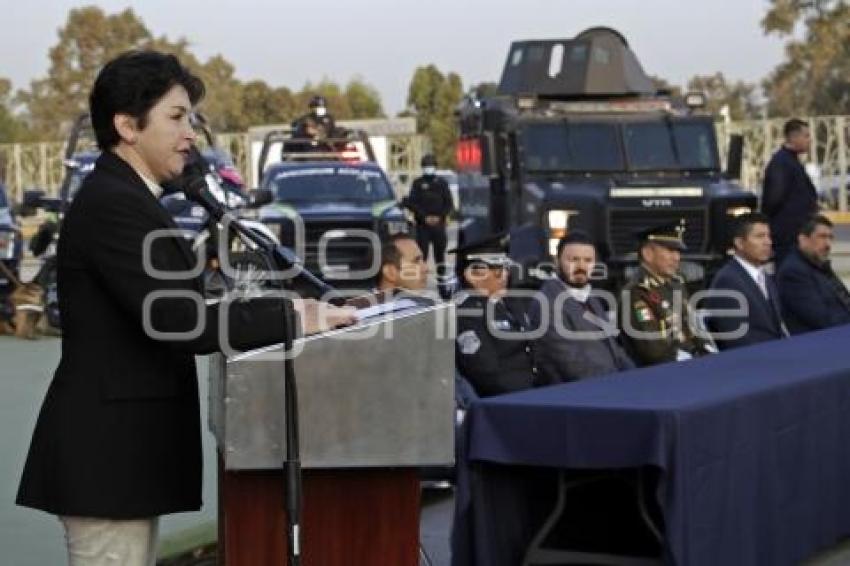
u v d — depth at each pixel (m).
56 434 6.12
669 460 8.29
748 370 10.45
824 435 10.32
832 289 15.40
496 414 8.72
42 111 87.69
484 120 29.02
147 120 6.19
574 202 27.19
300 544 6.39
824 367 10.67
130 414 6.11
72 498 6.05
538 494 9.36
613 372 11.37
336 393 6.43
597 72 29.95
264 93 105.25
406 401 6.48
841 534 10.70
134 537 6.19
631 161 28.66
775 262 22.50
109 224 6.04
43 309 23.75
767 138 60.03
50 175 69.69
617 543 9.59
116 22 88.25
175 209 17.27
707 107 30.02
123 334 6.14
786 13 74.00
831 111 79.06
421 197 33.44
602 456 8.45
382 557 6.74
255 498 6.62
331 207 30.16
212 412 7.38
